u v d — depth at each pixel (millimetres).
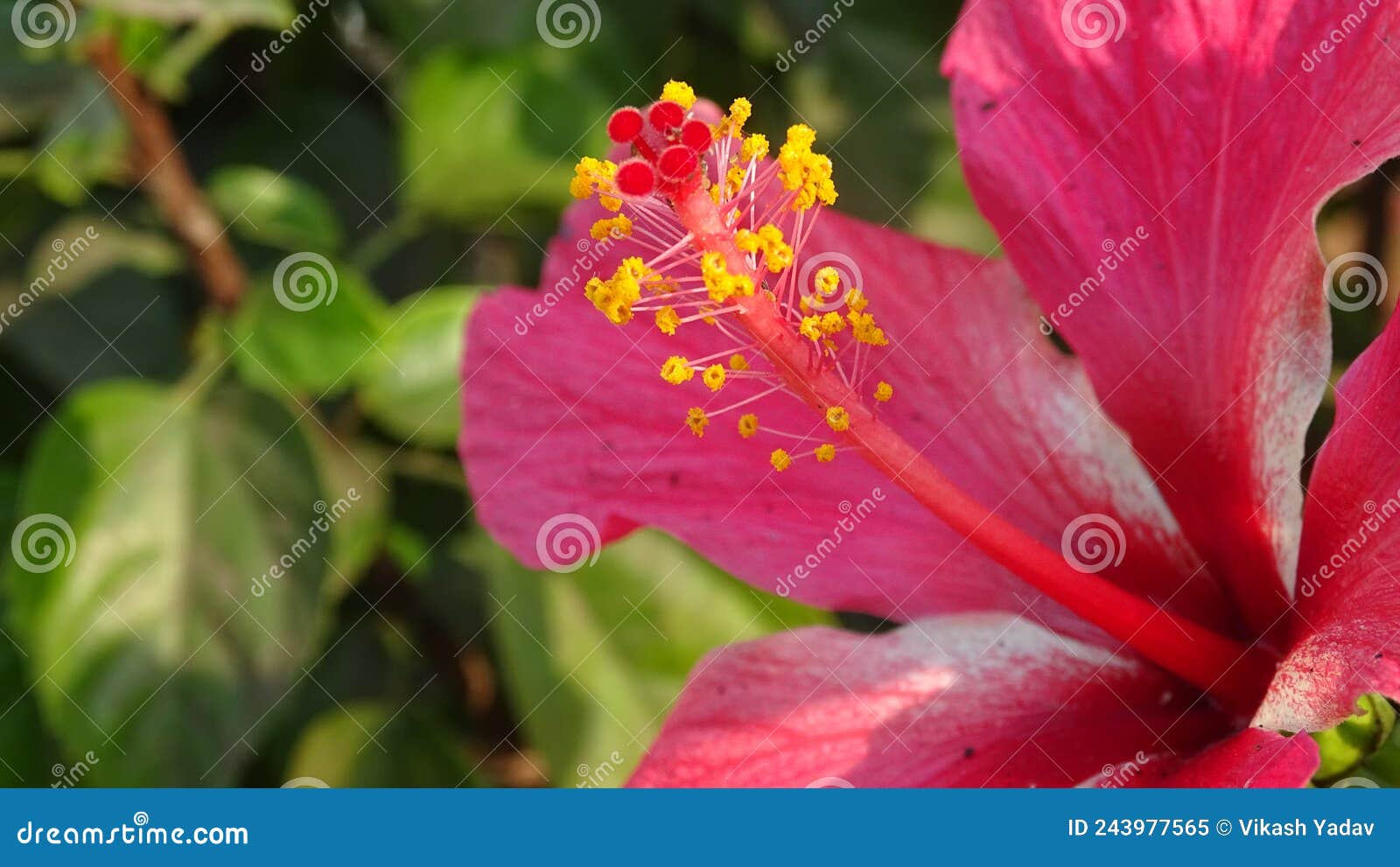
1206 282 224
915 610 229
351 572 266
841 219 234
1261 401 221
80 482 253
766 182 222
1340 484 215
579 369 231
